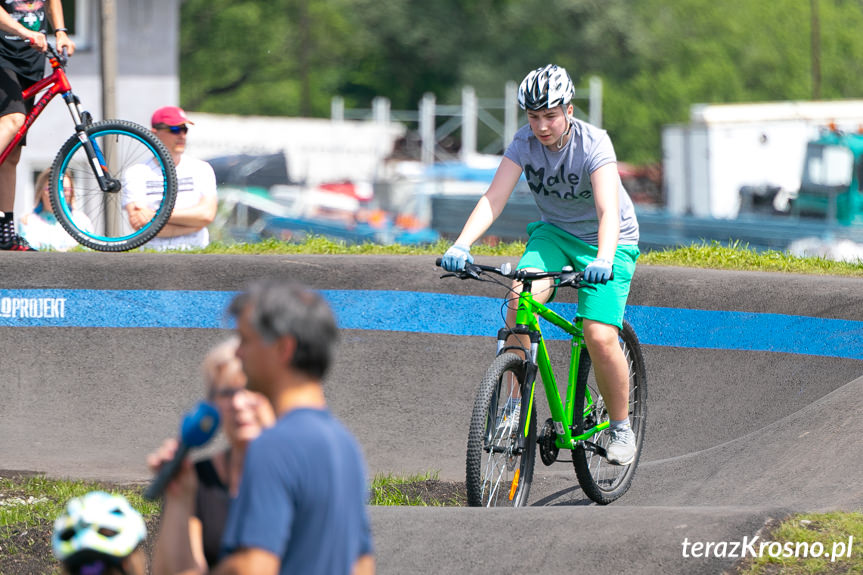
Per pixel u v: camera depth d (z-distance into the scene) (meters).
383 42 175.62
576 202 18.38
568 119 17.67
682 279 27.38
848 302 25.55
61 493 20.06
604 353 18.45
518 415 17.77
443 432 25.34
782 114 87.50
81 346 26.84
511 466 18.06
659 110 175.25
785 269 30.91
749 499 17.84
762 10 189.88
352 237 85.75
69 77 67.12
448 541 14.09
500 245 33.28
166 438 24.95
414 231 82.19
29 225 31.28
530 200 71.00
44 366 26.52
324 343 8.73
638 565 13.03
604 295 18.34
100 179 25.88
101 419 25.58
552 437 18.86
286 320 8.60
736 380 25.77
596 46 174.75
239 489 8.27
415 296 27.58
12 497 19.94
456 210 81.12
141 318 27.17
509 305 18.69
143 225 27.58
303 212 96.00
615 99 174.00
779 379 25.38
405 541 14.21
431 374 26.70
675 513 14.14
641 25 176.75
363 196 96.62
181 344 27.09
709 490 19.22
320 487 8.20
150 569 15.98
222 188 98.00
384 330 27.41
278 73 176.62
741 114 88.31
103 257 27.30
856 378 22.53
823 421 19.58
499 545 13.85
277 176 102.38
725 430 24.75
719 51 183.88
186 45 170.50
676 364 26.58
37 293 26.95
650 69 179.62
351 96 182.50
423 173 106.00
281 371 8.70
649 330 27.16
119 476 21.77
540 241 18.91
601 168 17.67
